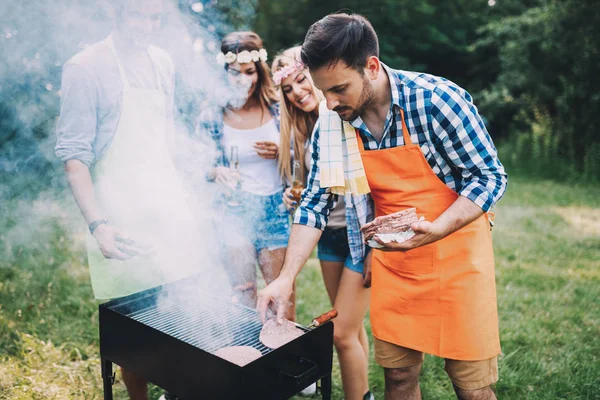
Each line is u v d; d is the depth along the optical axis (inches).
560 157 386.0
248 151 113.3
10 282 145.1
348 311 90.5
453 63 570.6
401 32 543.2
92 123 80.6
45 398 98.1
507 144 444.1
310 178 82.0
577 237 213.6
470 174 69.7
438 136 68.3
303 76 102.8
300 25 499.5
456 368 75.0
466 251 71.9
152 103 86.4
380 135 73.0
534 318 136.4
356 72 64.3
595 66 361.4
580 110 379.2
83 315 134.0
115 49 83.7
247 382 60.1
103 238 77.3
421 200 72.5
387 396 82.5
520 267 175.3
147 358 70.9
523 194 306.3
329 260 100.9
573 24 363.3
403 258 75.0
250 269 115.3
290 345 65.3
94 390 102.8
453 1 545.0
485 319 72.4
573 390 105.5
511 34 426.0
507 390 106.0
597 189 323.0
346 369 92.4
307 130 107.5
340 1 499.2
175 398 94.0
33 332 121.6
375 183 75.0
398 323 77.2
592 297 149.8
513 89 463.5
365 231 68.4
